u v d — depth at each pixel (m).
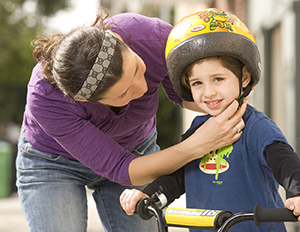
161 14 14.27
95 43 2.11
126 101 2.26
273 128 2.12
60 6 17.95
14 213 8.34
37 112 2.47
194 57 2.15
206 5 10.50
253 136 2.17
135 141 2.96
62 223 2.62
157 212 2.05
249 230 2.22
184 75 2.31
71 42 2.15
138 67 2.20
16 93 19.45
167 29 2.63
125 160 2.47
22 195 2.75
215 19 2.16
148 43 2.54
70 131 2.47
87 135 2.46
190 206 2.42
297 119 6.13
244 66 2.25
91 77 2.11
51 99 2.45
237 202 2.25
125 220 2.94
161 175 2.43
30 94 2.50
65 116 2.46
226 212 1.90
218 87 2.18
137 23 2.56
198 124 2.57
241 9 8.16
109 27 2.49
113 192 2.96
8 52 16.08
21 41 16.12
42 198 2.68
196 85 2.25
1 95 19.09
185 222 1.96
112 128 2.66
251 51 2.16
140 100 2.62
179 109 14.44
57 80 2.21
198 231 2.37
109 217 2.98
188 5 11.89
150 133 3.11
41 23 17.09
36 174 2.74
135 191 2.29
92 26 2.31
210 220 1.88
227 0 9.04
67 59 2.13
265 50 7.27
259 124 2.17
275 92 7.11
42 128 2.58
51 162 2.74
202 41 2.12
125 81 2.14
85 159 2.49
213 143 2.24
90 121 2.56
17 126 21.36
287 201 1.75
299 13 6.09
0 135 19.80
